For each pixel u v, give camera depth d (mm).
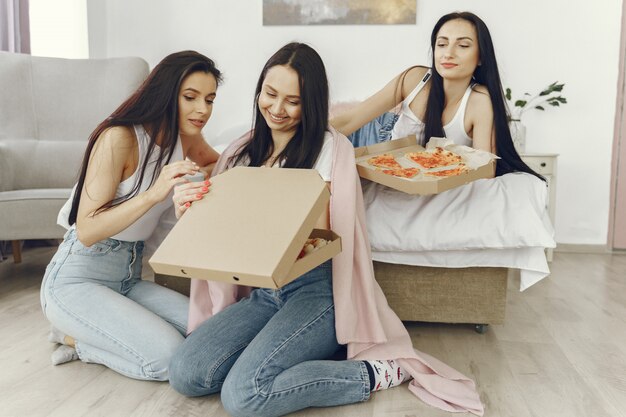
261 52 3680
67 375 1540
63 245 1657
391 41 3561
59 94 2881
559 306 2285
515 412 1361
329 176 1489
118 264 1653
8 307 2150
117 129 1489
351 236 1461
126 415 1320
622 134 3451
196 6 3697
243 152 1624
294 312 1394
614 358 1720
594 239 3545
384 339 1439
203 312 1589
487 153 1678
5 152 2629
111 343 1491
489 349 1784
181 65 1510
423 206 1814
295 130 1549
